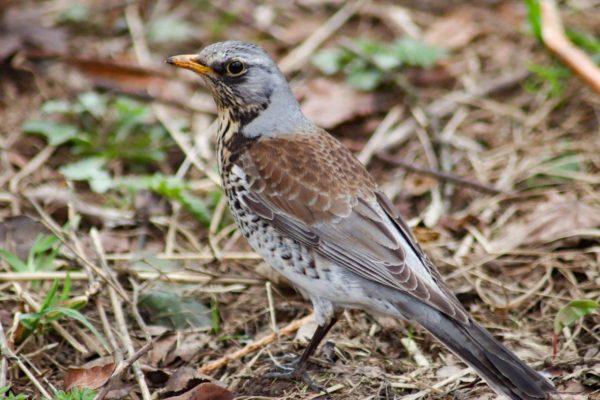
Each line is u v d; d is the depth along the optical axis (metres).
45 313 9.81
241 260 11.92
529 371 8.63
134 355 9.33
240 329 10.89
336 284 9.70
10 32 15.38
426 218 12.65
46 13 16.38
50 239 11.22
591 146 13.79
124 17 16.53
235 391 9.83
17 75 14.95
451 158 13.85
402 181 13.42
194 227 12.69
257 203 10.04
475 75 15.29
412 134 14.25
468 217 12.43
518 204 12.90
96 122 14.27
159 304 11.00
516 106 14.72
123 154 13.66
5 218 11.95
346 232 9.65
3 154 13.52
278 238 9.97
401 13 16.62
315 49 15.77
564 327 10.30
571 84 14.91
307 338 10.57
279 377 9.91
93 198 12.99
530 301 11.11
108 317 10.83
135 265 11.66
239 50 10.39
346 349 10.45
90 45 15.92
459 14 16.64
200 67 10.51
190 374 9.60
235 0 16.89
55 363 10.12
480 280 11.48
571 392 9.38
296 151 10.13
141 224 12.58
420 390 9.63
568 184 13.12
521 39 16.00
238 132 10.51
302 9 16.86
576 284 11.27
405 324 10.68
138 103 14.70
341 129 14.35
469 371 9.79
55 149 13.77
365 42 15.41
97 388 9.52
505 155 13.83
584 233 11.90
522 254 11.87
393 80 14.99
